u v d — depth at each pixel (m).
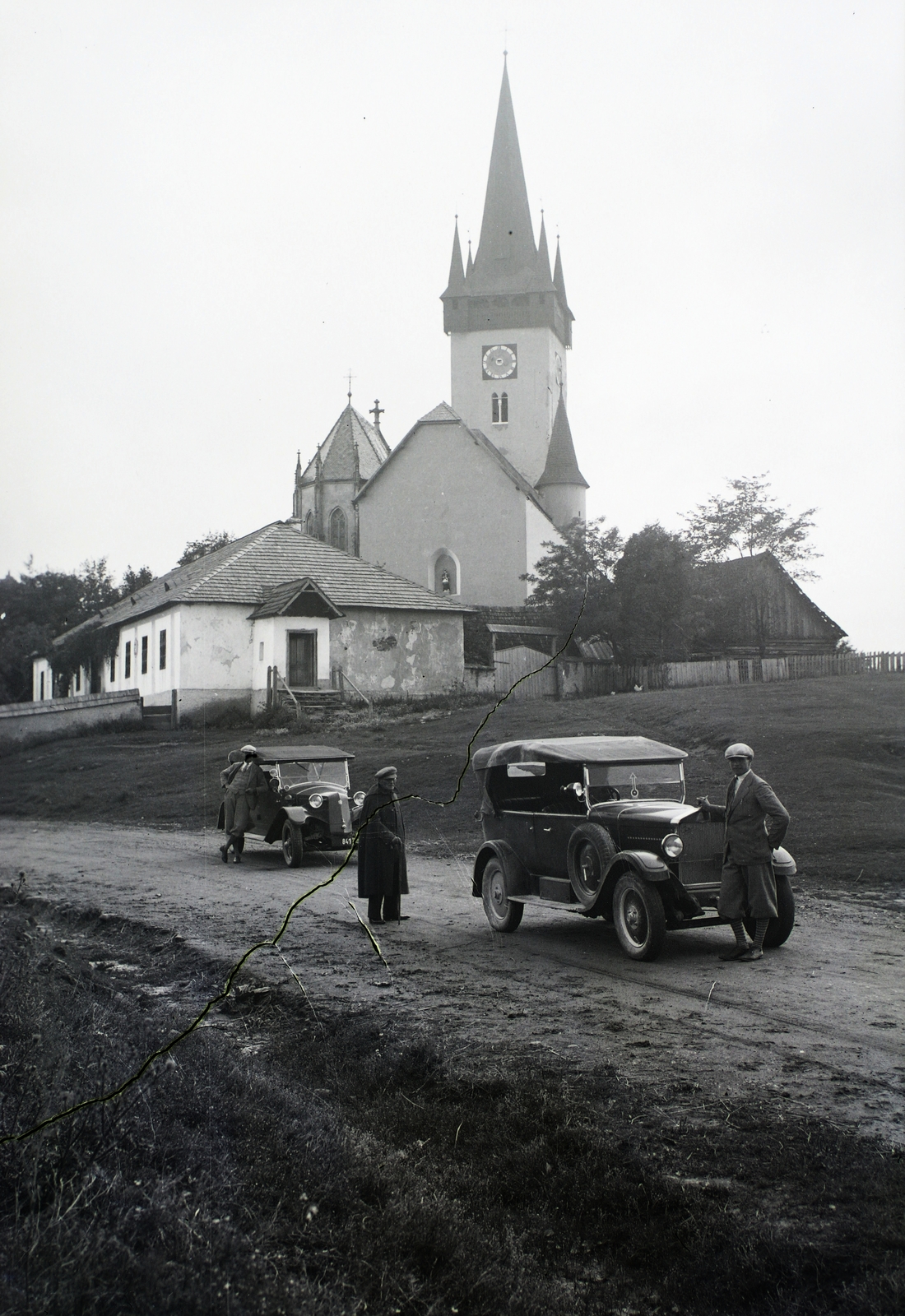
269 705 38.75
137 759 32.25
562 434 67.12
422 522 60.53
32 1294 3.39
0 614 52.28
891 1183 4.54
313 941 10.39
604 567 48.19
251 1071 5.89
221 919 11.71
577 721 28.28
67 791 27.91
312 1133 5.00
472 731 29.38
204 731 37.50
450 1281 3.89
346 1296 3.71
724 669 43.22
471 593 59.69
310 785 17.14
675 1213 4.39
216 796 25.69
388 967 9.10
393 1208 4.28
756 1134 5.13
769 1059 6.31
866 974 8.52
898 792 17.05
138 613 43.94
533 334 69.88
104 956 10.03
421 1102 5.64
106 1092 4.89
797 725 23.17
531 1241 4.30
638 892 9.21
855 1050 6.45
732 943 10.02
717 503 53.38
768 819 9.02
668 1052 6.48
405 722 34.47
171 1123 4.94
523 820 10.79
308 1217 4.20
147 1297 3.50
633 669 45.44
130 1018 6.69
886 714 24.22
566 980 8.52
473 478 60.12
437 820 19.69
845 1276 3.90
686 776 19.59
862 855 13.59
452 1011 7.59
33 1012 5.89
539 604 51.78
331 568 44.25
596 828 9.71
